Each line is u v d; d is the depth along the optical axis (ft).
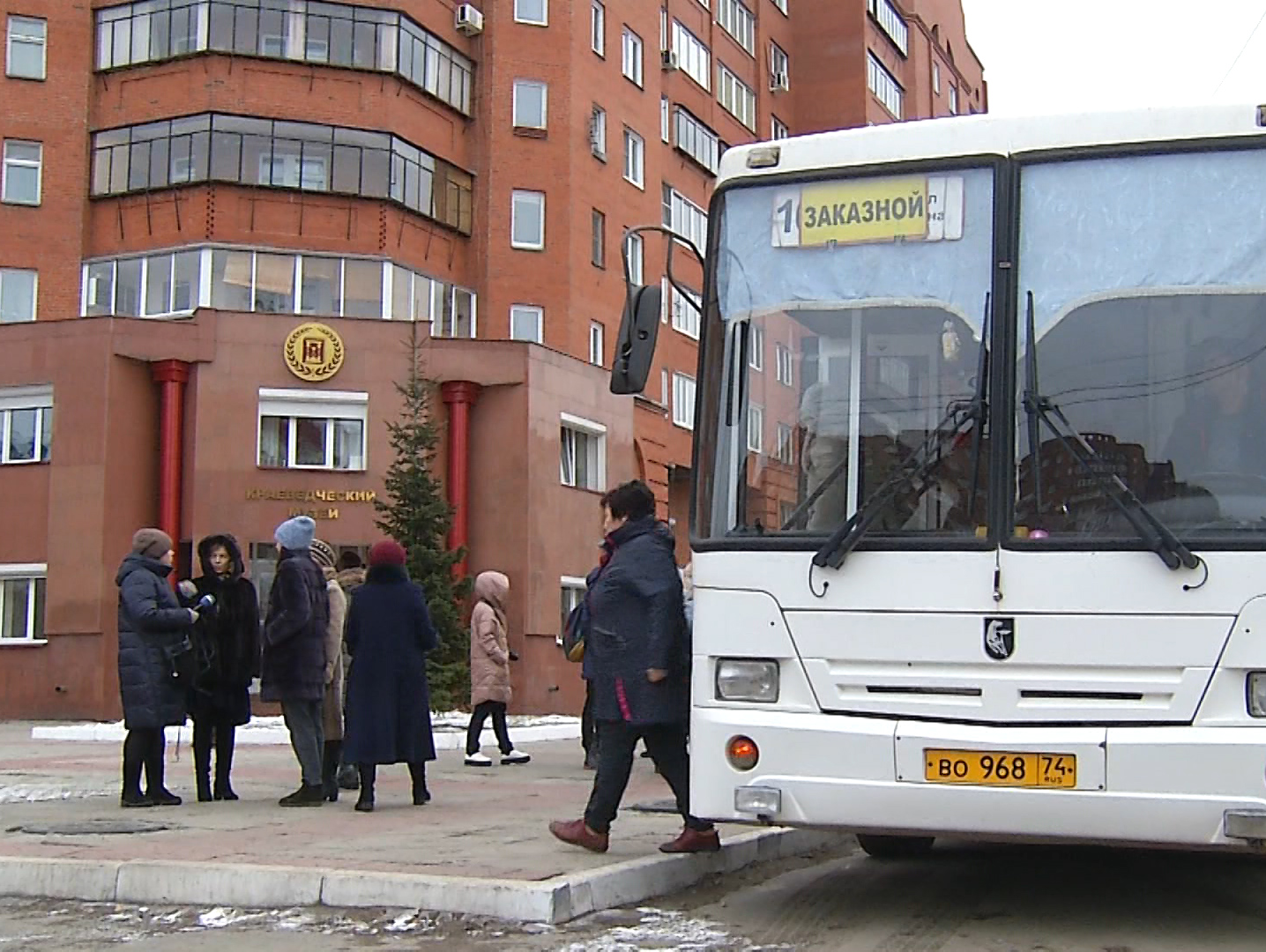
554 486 115.96
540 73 130.52
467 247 127.54
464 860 29.32
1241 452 23.63
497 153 128.16
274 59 116.37
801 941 24.71
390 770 55.47
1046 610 23.70
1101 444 24.17
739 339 26.66
